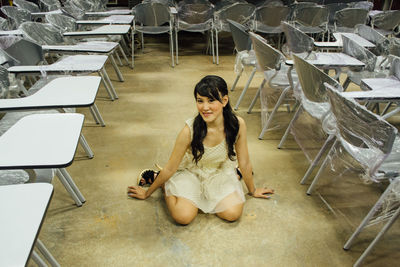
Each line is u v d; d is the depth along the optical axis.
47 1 5.10
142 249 1.51
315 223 1.69
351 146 1.54
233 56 4.94
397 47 2.35
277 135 2.60
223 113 1.50
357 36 2.93
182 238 1.57
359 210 1.80
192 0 4.47
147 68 4.28
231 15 4.23
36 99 1.42
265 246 1.54
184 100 3.25
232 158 1.67
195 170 1.73
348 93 1.68
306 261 1.47
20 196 0.83
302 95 2.13
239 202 1.68
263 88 2.79
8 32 3.01
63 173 1.69
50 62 4.26
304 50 2.46
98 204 1.79
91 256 1.46
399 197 1.32
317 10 4.06
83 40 3.86
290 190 1.95
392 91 1.72
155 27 4.18
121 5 7.42
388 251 1.53
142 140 2.47
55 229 1.61
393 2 5.92
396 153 1.51
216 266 1.43
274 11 4.19
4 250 0.68
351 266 1.45
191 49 5.33
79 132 1.17
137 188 1.86
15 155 1.01
